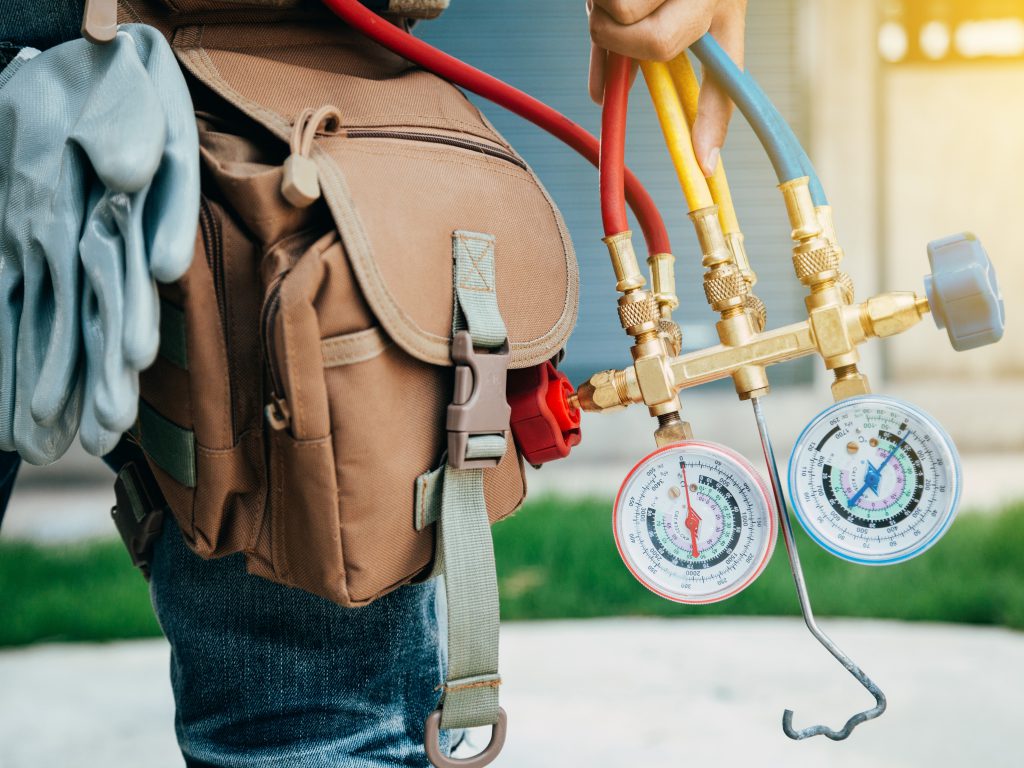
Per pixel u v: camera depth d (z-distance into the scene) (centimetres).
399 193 76
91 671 239
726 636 249
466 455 74
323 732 82
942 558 300
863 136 601
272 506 74
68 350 71
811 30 601
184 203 68
